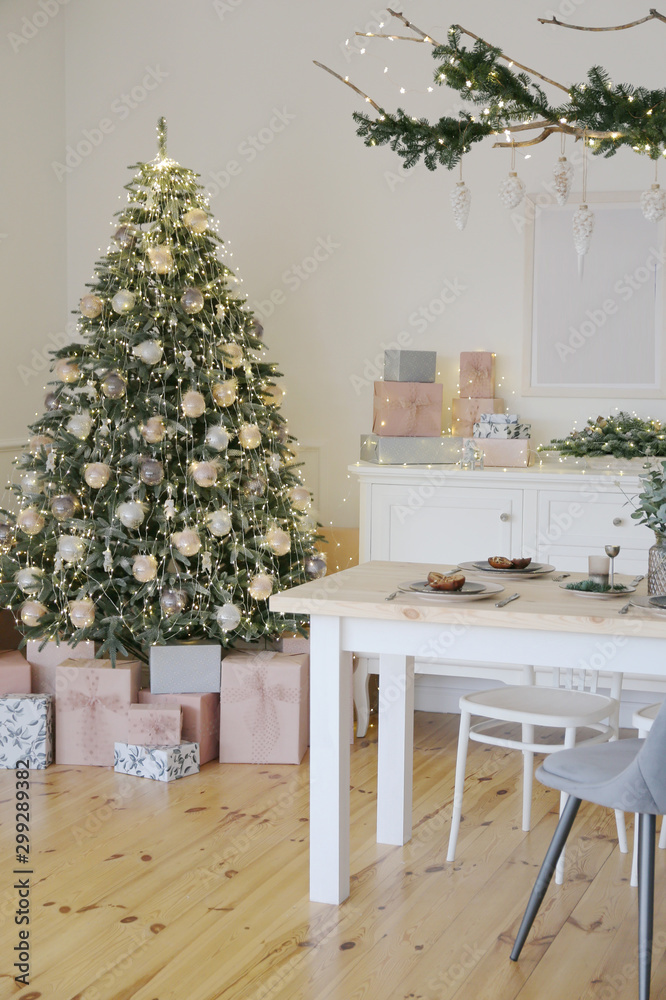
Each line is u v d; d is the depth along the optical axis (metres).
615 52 4.39
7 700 3.63
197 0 4.93
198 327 3.90
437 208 4.67
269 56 4.85
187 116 4.98
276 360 4.93
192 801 3.30
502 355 4.63
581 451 4.11
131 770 3.56
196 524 3.73
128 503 3.66
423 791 3.45
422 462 4.34
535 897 2.30
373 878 2.74
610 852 2.96
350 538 4.80
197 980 2.21
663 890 2.72
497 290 4.62
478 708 2.75
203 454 3.81
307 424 4.91
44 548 3.88
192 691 3.70
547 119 2.54
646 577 2.93
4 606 3.94
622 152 4.40
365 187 4.76
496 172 4.58
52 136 5.01
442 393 4.56
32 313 4.88
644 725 2.64
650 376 4.43
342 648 2.56
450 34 2.52
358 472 4.21
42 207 4.94
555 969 2.28
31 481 3.90
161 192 4.00
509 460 4.23
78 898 2.60
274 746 3.69
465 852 2.93
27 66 4.79
